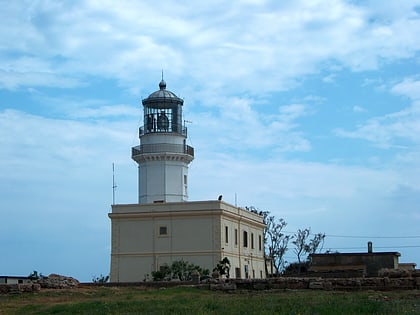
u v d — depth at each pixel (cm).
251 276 7556
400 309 2642
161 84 7506
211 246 6700
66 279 5003
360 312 2583
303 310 2650
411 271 4403
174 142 7338
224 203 6894
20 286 4459
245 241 7506
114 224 6875
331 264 6825
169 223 6800
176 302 3356
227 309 2817
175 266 6444
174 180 7331
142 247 6806
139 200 7412
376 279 4266
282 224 9731
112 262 6831
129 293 4306
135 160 7462
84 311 3092
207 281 4722
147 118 7412
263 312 2588
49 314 3117
